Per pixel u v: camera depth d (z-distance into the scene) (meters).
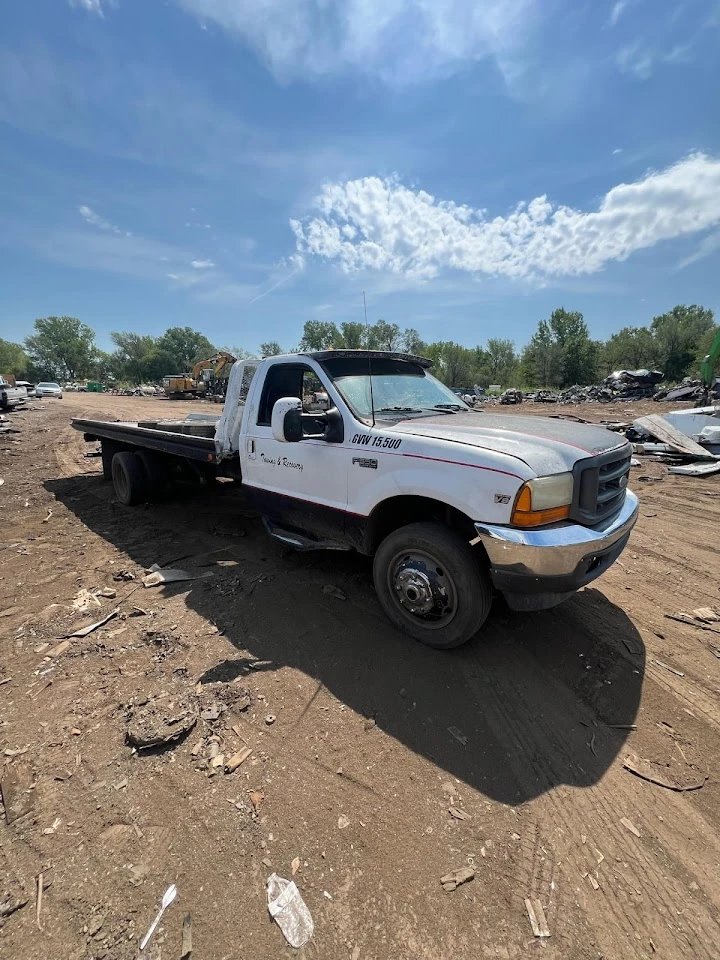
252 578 4.30
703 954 1.61
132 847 1.95
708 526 5.74
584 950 1.62
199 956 1.59
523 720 2.64
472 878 1.85
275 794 2.20
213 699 2.78
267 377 4.37
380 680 2.95
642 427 10.66
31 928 1.67
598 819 2.09
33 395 43.09
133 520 6.11
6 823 2.05
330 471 3.67
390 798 2.18
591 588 4.14
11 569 4.62
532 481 2.69
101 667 3.08
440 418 3.70
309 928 1.68
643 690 2.87
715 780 2.28
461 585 2.98
